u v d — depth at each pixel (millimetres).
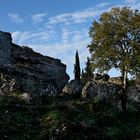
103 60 63531
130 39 64500
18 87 52250
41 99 51281
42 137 38344
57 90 61281
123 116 55312
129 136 46594
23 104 46531
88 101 54031
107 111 53156
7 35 64625
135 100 68375
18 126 39438
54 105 48031
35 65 69625
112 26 64312
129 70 62719
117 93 61219
